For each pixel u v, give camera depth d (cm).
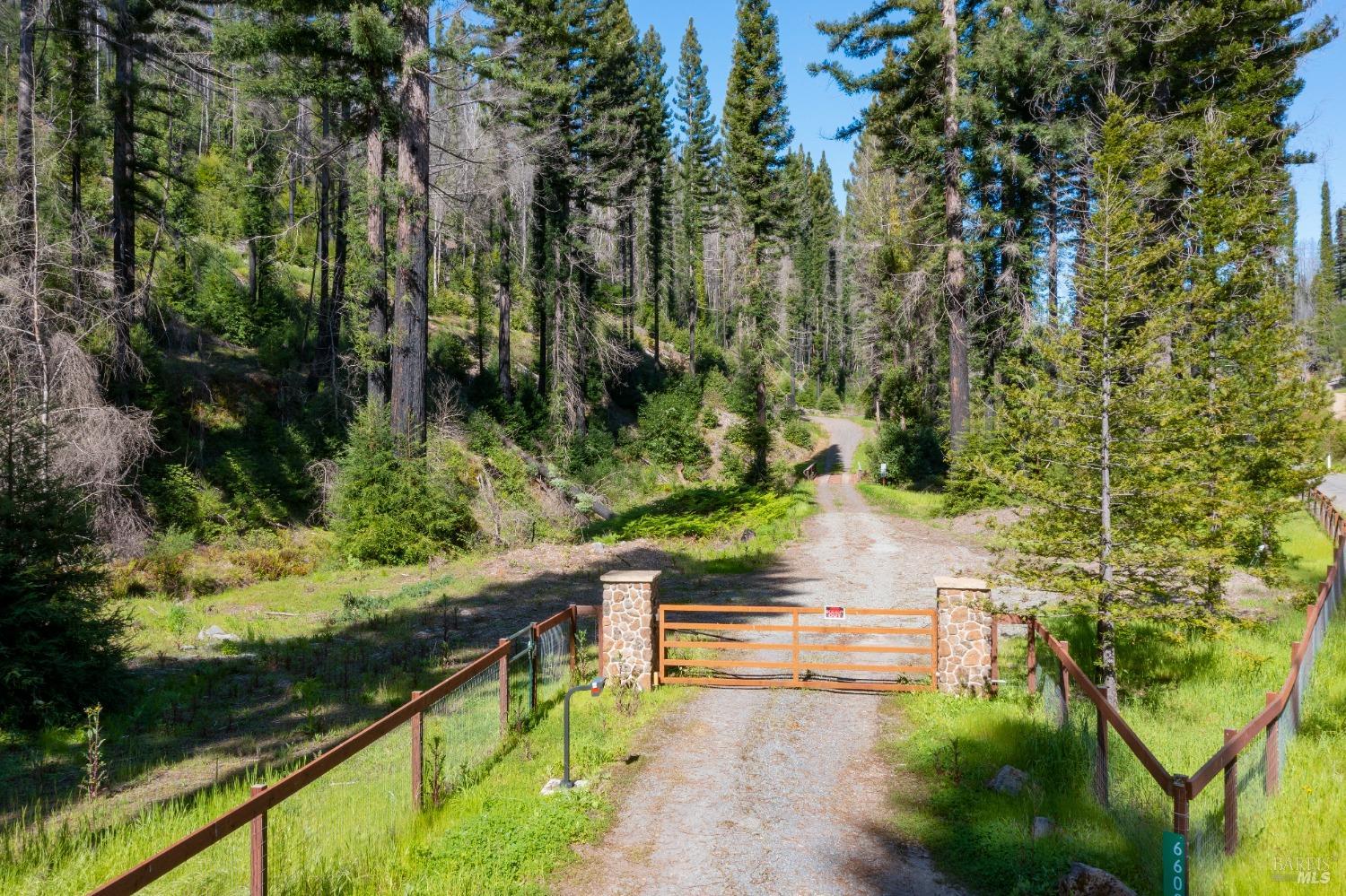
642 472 4556
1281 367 1752
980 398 3466
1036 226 3281
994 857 695
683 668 1345
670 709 1155
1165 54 2872
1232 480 1314
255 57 2267
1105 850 690
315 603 1869
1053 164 3092
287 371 3356
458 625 1666
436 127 3650
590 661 1407
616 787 877
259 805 541
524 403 4247
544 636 1252
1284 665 1279
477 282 4309
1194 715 1085
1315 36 2789
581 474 3956
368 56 2202
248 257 4219
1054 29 2788
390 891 625
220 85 3105
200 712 1129
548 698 1198
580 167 4647
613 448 4612
